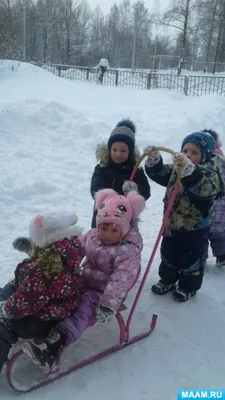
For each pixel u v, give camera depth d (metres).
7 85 11.00
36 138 5.76
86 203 4.04
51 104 6.61
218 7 25.34
